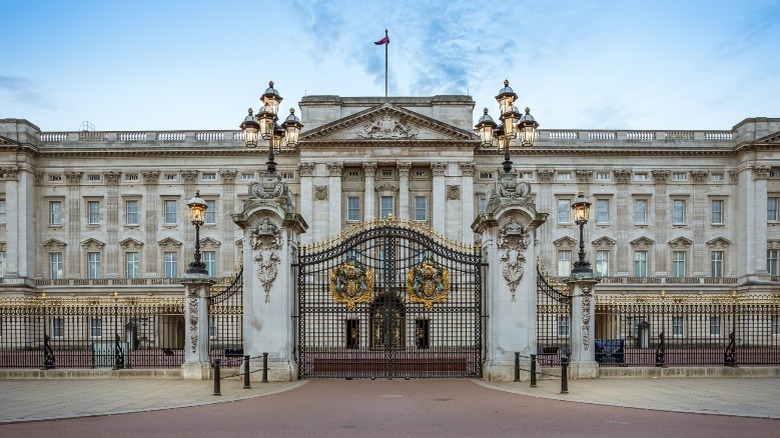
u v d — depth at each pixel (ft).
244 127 96.48
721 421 59.41
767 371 95.30
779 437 52.26
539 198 250.98
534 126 98.12
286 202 92.12
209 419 59.93
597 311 106.83
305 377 91.25
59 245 251.80
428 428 55.67
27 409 66.03
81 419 60.64
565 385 76.59
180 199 253.24
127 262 252.83
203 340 92.99
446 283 95.04
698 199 252.62
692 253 250.78
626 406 67.15
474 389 80.33
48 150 250.98
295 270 93.66
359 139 238.07
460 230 237.04
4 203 249.14
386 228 95.14
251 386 82.79
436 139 238.07
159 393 77.25
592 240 250.16
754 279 240.53
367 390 79.92
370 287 94.84
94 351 104.27
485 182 249.55
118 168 253.85
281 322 88.99
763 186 244.42
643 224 251.39
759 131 245.45
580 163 252.01
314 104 244.63
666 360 115.96
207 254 252.01
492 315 90.07
